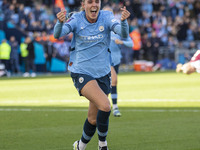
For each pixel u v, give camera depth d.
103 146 15.50
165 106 30.00
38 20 75.94
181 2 97.38
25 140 18.56
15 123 23.12
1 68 70.69
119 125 22.23
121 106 30.28
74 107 29.88
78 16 15.77
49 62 74.31
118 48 27.45
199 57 12.23
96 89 14.99
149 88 44.53
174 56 86.06
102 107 14.61
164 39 86.44
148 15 91.62
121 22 14.81
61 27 14.93
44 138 18.97
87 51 15.59
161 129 20.92
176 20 91.31
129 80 56.69
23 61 74.81
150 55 84.12
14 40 72.12
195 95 37.22
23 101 34.00
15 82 56.06
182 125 22.03
